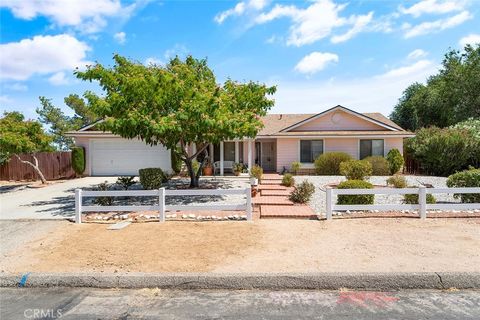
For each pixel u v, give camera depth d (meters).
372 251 5.76
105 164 20.48
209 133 11.81
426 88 38.00
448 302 4.13
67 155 20.58
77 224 8.19
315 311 3.90
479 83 30.33
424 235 6.70
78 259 5.62
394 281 4.59
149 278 4.75
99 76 10.84
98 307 4.11
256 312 3.89
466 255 5.46
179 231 7.28
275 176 18.77
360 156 21.23
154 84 10.45
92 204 11.05
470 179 9.78
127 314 3.90
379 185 14.05
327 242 6.35
